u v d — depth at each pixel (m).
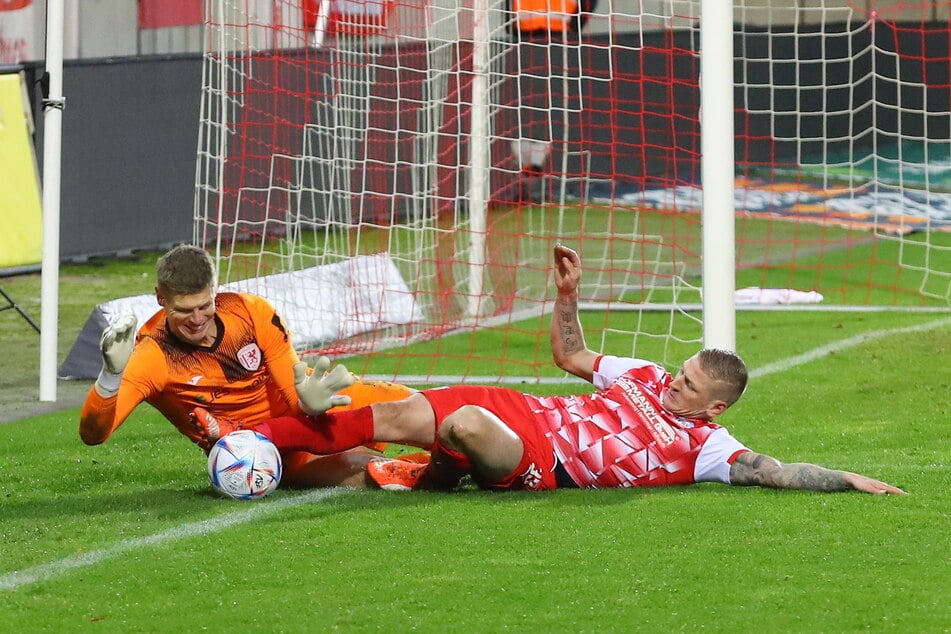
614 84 41.28
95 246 34.94
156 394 12.71
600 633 8.78
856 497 12.19
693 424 12.73
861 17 43.84
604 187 41.28
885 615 9.01
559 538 11.04
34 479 14.03
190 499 12.89
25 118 21.97
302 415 12.79
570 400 12.98
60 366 22.28
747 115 43.91
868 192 40.88
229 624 9.05
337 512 12.11
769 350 21.89
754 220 38.19
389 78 32.69
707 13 16.20
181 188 36.88
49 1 18.64
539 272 31.06
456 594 9.61
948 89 44.06
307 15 27.39
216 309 12.70
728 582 9.80
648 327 24.75
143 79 35.59
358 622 9.05
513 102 38.44
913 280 30.09
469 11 27.77
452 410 12.70
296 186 26.19
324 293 24.17
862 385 18.91
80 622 9.15
